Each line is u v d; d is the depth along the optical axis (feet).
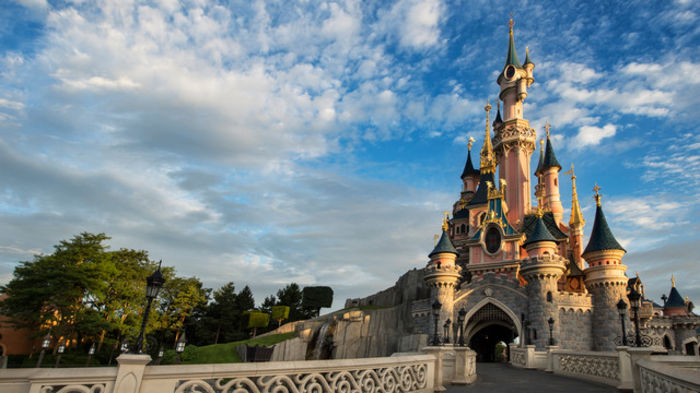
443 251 177.06
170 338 219.82
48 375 21.94
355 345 195.31
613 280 156.87
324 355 194.80
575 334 153.07
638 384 45.62
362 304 276.41
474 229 221.05
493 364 120.47
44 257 142.41
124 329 153.58
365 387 36.14
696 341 186.80
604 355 64.54
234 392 27.25
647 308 181.37
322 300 311.27
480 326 173.27
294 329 226.58
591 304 159.12
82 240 149.48
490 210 200.13
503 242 188.96
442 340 112.47
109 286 154.71
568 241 209.87
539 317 148.46
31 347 159.22
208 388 26.27
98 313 148.36
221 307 259.19
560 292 155.84
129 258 172.35
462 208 262.88
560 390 55.31
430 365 46.83
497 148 237.66
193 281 210.38
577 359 75.05
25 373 21.68
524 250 199.21
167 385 25.05
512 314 157.17
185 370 25.71
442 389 48.26
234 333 260.83
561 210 245.04
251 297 308.19
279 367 29.55
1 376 21.22
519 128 232.53
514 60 247.29
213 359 172.65
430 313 174.09
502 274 165.07
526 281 163.43
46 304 137.39
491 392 52.08
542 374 82.23
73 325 140.36
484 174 233.14
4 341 153.99
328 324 204.03
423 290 213.46
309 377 31.50
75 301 142.00
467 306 169.27
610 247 161.99
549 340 140.77
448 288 172.45
